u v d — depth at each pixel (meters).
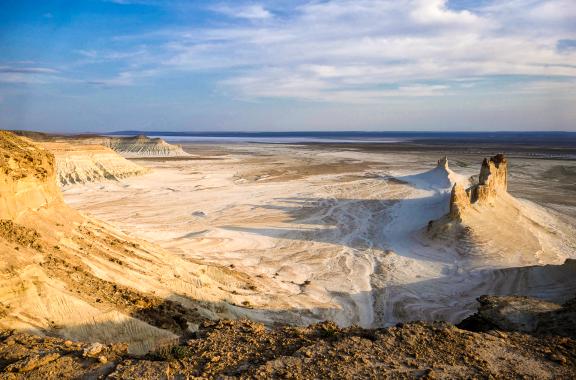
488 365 9.90
